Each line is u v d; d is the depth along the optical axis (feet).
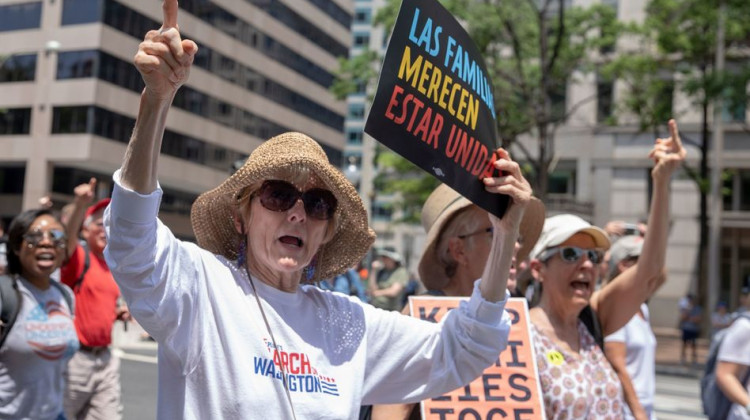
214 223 8.24
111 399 19.54
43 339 15.29
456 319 8.79
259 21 157.79
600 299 14.06
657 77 77.46
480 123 8.74
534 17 72.59
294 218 7.73
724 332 15.56
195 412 7.09
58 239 15.70
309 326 7.86
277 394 7.24
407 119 7.91
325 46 187.21
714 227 75.97
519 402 11.62
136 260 6.66
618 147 102.89
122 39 128.98
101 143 126.21
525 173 75.97
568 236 12.66
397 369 8.54
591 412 12.30
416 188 83.51
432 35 8.23
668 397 46.29
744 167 97.35
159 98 6.49
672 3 71.15
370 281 61.77
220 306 7.32
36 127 128.26
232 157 150.20
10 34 130.72
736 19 67.51
